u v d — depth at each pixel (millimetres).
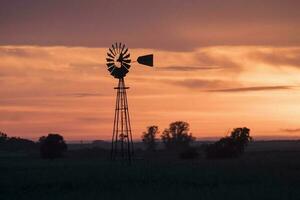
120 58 96062
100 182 64062
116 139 101688
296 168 84312
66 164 103438
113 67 96562
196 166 90000
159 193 51688
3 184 62969
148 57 95312
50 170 82438
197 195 49875
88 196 51031
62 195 53062
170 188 56844
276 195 49875
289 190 53250
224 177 68375
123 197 49250
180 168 83312
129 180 65812
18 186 61594
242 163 100312
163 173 73188
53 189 58781
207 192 51688
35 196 53219
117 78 96938
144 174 71688
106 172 75000
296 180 64625
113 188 58156
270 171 77562
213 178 67500
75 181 64812
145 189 55875
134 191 54031
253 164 96250
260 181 64000
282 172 75562
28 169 87125
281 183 61062
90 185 61688
